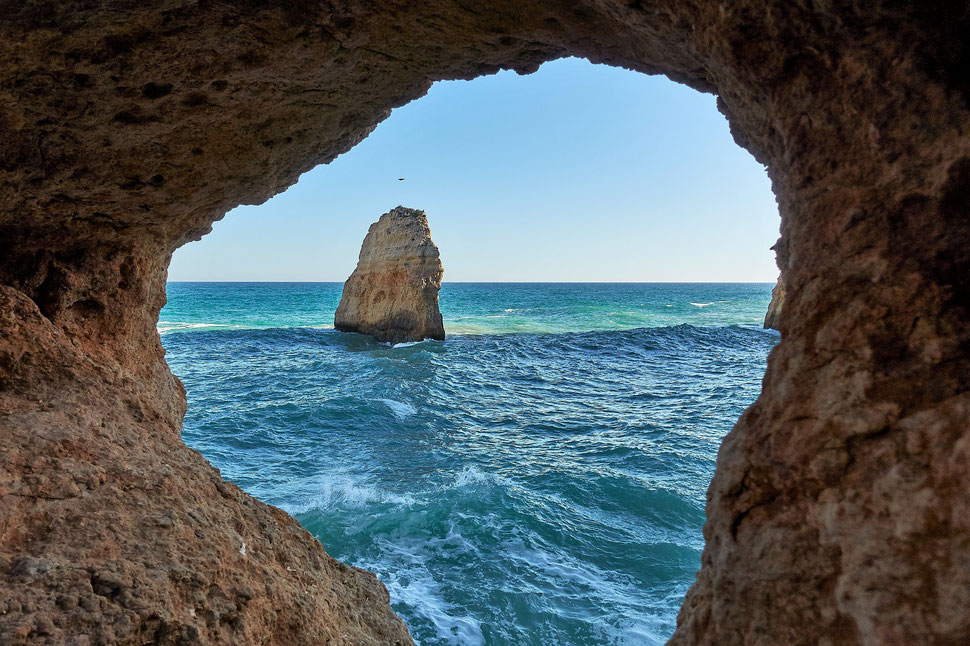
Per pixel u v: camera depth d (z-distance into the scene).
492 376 23.59
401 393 19.27
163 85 3.96
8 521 2.85
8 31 3.30
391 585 7.59
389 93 5.02
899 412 2.06
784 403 2.44
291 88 4.46
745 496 2.53
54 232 4.80
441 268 36.16
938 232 2.14
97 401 4.01
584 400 19.36
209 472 4.39
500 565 8.10
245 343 33.78
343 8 3.69
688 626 2.82
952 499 1.82
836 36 2.37
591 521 9.59
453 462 12.55
